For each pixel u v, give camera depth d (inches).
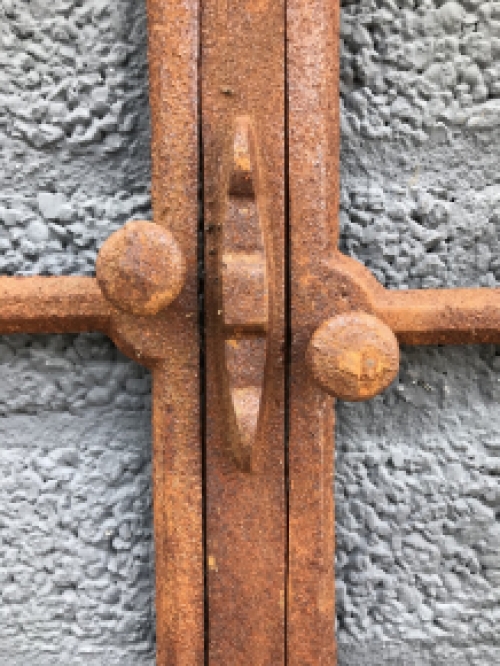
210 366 8.9
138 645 10.2
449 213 10.0
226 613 9.2
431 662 10.2
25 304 8.9
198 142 8.8
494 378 10.2
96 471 10.1
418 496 10.1
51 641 10.2
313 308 8.9
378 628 10.2
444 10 9.8
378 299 9.0
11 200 9.8
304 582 9.1
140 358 9.0
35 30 9.7
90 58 9.7
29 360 10.0
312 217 8.8
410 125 9.9
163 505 9.1
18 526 10.1
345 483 10.2
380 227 9.9
